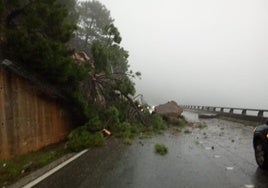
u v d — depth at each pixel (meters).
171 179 7.79
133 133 18.67
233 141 15.40
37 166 9.33
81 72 14.75
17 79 10.64
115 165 9.58
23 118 10.92
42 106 12.61
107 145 14.07
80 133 13.97
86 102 15.93
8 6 12.52
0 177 8.07
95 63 19.33
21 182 7.62
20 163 9.54
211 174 8.27
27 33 12.10
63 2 20.20
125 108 20.88
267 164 8.63
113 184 7.37
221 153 11.78
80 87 16.17
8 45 11.38
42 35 13.45
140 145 14.14
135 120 21.19
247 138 16.91
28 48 11.37
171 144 14.46
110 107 18.61
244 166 9.29
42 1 12.90
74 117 16.42
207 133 19.84
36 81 11.87
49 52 11.89
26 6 12.47
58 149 12.56
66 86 14.52
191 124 26.84
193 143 14.80
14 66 10.23
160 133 19.59
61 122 14.68
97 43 19.77
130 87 20.48
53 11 13.02
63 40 14.35
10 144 9.95
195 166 9.35
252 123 26.61
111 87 20.36
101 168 9.15
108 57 19.78
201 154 11.58
